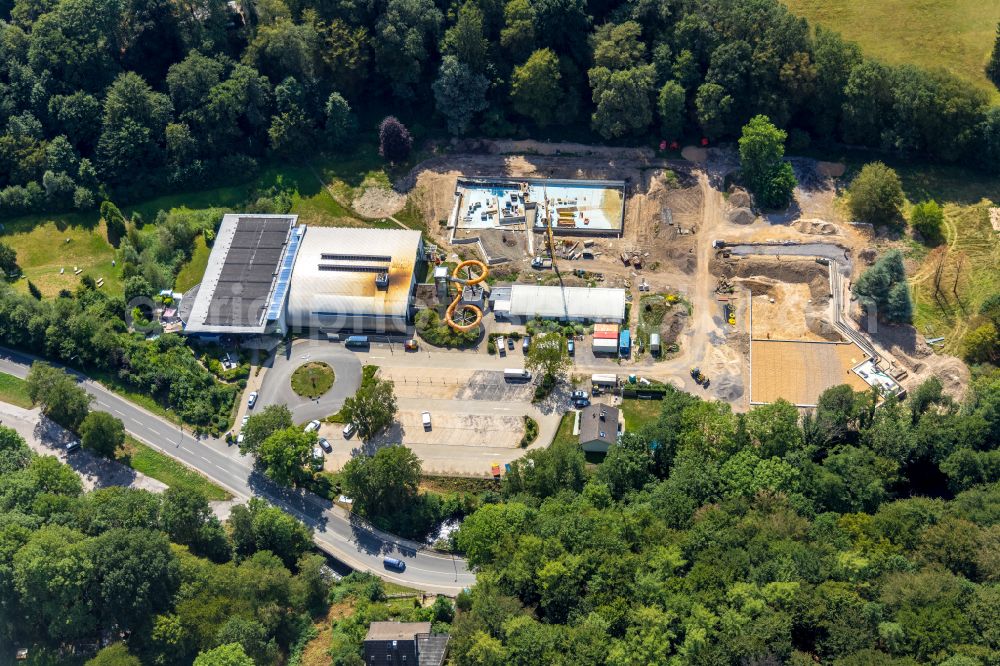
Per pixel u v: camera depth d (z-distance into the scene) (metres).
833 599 160.50
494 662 159.25
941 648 154.25
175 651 176.50
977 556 170.50
